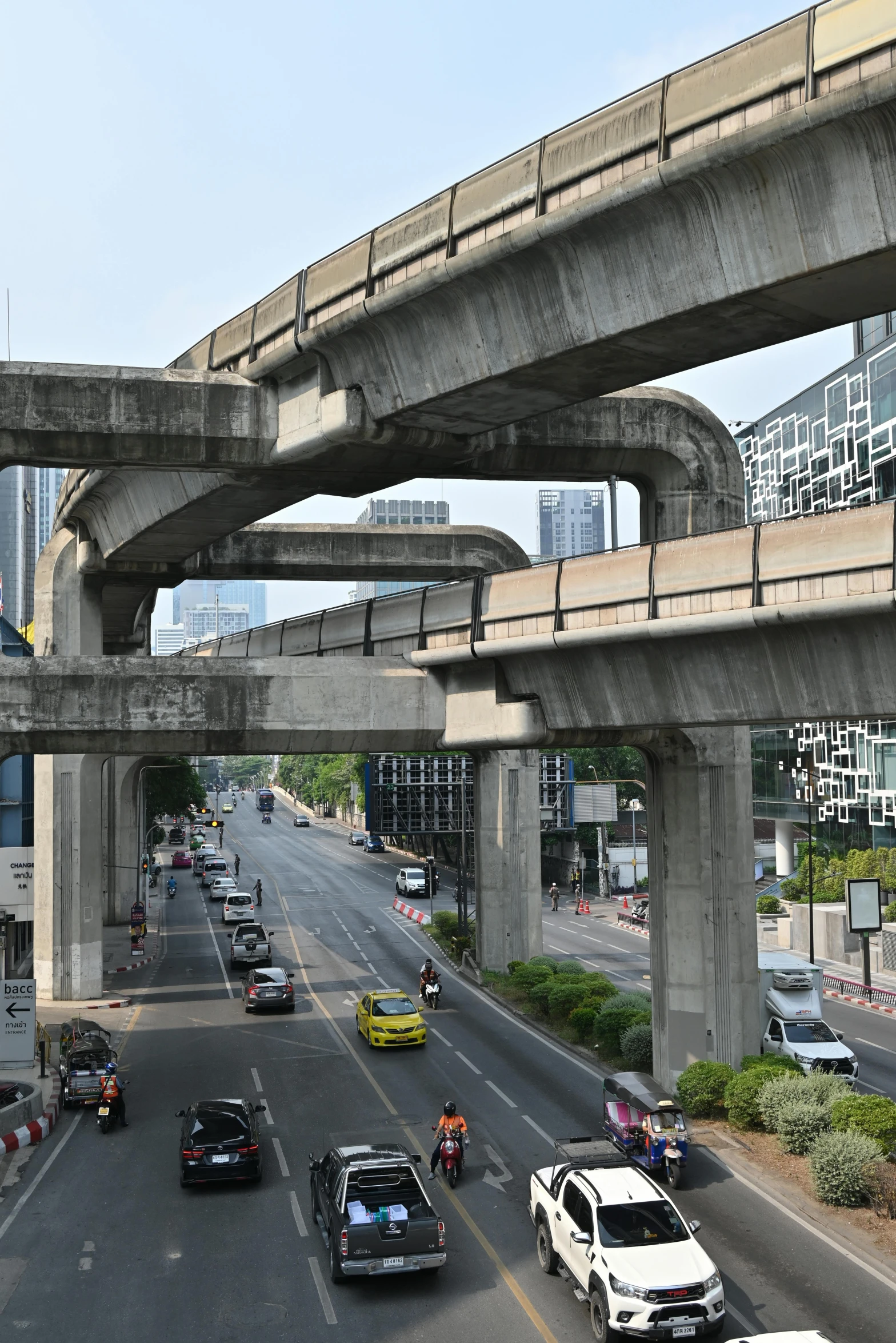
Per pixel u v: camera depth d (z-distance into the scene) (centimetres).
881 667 2072
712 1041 2886
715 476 3253
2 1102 2792
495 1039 3659
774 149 1700
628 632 2414
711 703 2438
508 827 4806
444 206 2311
